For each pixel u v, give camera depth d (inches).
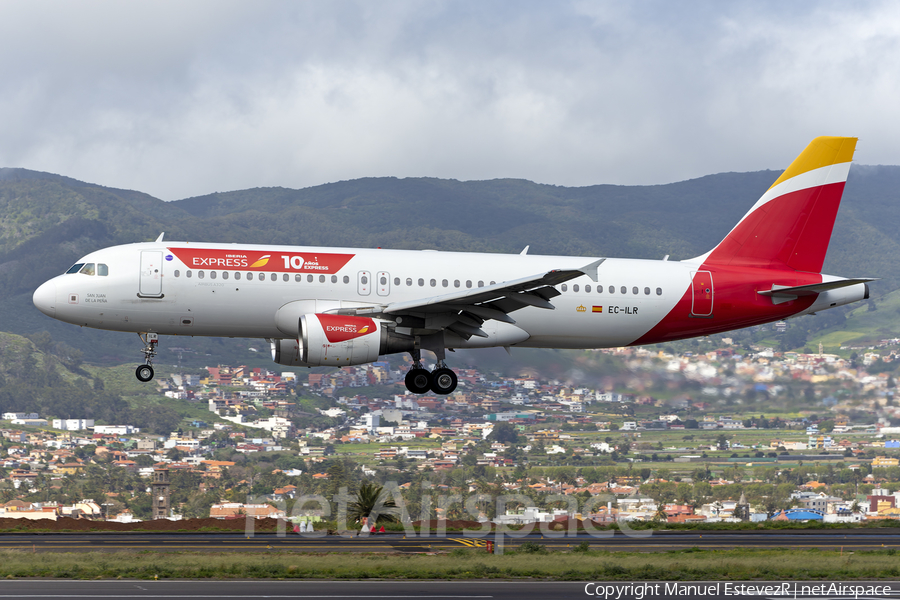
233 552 2780.5
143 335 3395.7
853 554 2970.0
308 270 3321.9
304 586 2183.8
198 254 3307.1
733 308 3688.5
